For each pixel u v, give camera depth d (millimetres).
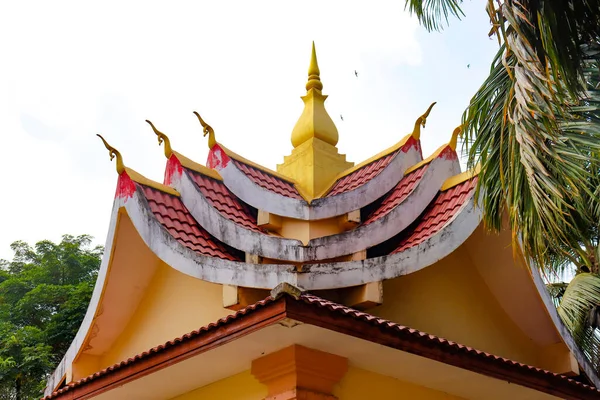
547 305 9469
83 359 10086
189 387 8438
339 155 11000
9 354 20641
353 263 8117
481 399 8961
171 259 8531
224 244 9094
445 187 9562
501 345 9859
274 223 9438
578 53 6723
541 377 8320
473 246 9734
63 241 30094
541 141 6559
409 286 9172
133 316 10094
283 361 7340
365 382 7984
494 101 7609
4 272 28906
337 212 9453
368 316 6910
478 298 9883
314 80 11461
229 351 7410
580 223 8852
